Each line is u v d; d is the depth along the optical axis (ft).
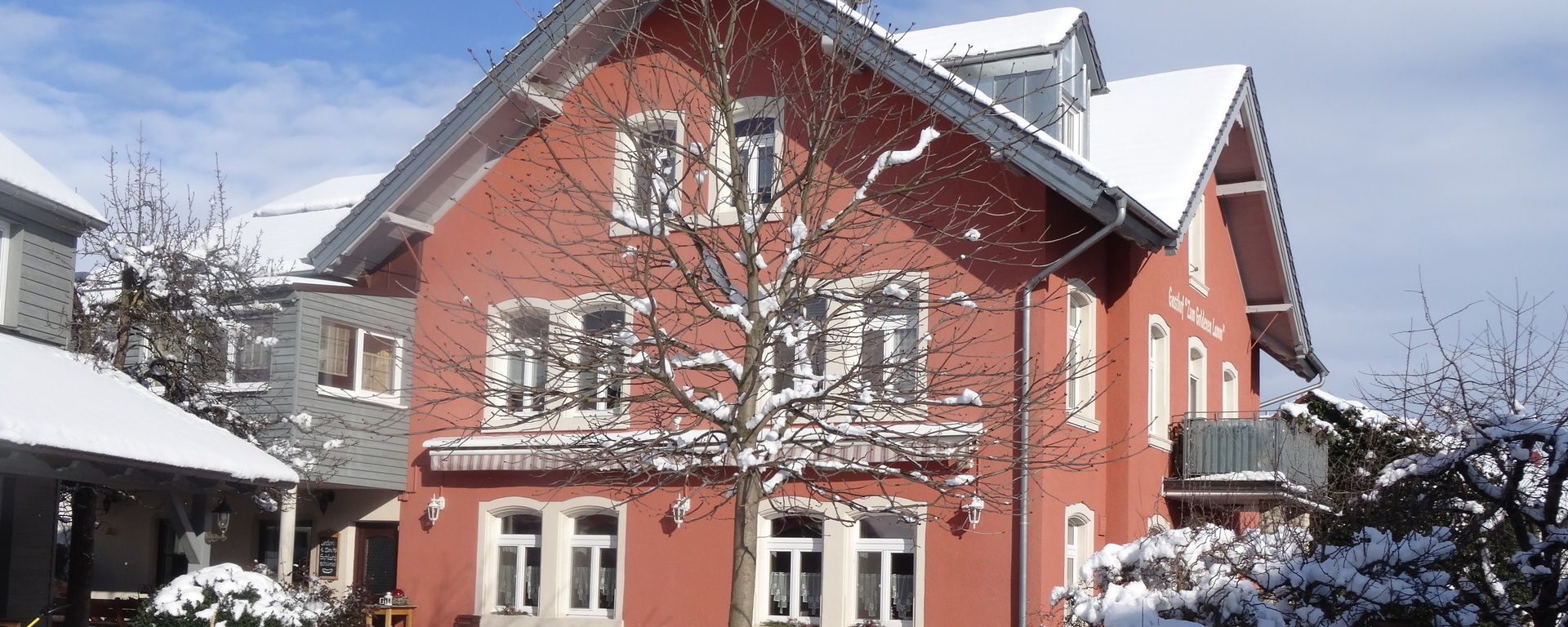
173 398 66.74
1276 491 61.87
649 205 46.83
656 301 50.34
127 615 75.46
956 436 56.08
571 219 66.74
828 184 48.96
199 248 68.59
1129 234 61.11
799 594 63.46
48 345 63.77
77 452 46.70
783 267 46.96
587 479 60.80
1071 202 63.21
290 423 67.51
